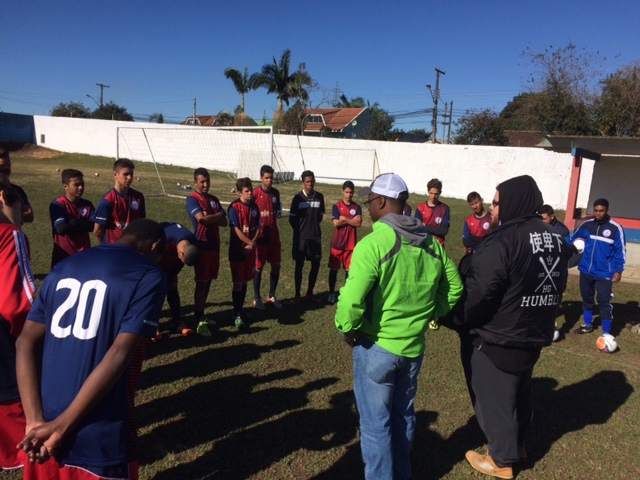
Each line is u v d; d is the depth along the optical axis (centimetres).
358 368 267
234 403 382
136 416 355
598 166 1125
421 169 2570
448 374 459
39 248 839
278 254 632
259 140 2969
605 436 366
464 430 365
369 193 280
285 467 306
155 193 1875
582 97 2664
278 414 369
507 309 274
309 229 645
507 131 3572
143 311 190
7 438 263
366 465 266
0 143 3406
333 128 4534
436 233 667
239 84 4019
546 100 2694
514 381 287
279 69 3841
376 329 256
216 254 519
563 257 285
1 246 246
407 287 253
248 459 312
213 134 3067
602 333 590
